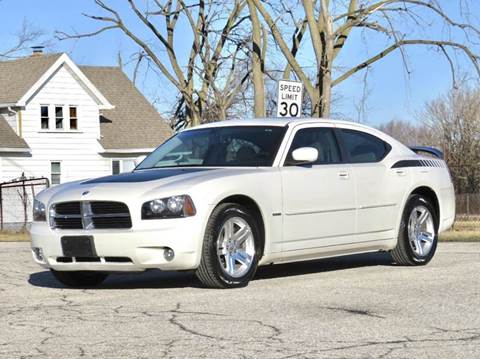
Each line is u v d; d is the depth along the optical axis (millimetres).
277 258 8750
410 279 8922
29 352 5684
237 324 6480
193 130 9797
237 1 25688
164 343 5863
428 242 10312
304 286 8492
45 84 37375
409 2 19547
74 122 38312
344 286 8453
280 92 14227
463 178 30281
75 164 38156
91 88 38375
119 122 40562
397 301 7484
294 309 7117
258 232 8555
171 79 25578
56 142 37656
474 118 42312
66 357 5516
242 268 8445
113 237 8039
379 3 19297
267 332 6168
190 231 7977
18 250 15719
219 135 9438
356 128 9930
